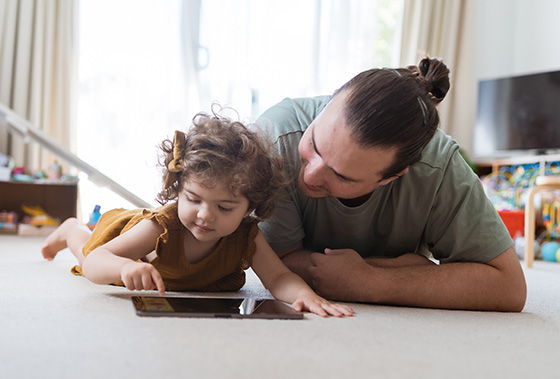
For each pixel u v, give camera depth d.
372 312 0.99
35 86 3.23
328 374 0.59
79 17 3.25
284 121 1.15
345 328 0.83
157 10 3.31
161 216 1.06
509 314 1.08
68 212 3.39
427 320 0.94
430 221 1.13
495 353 0.74
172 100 3.34
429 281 1.07
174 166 1.01
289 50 3.52
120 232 1.19
